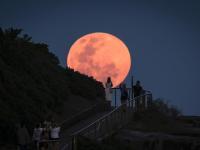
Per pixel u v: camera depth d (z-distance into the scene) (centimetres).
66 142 9969
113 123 11688
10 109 10594
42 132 9662
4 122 10056
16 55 13125
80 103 14400
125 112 12481
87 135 10450
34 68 13588
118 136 11225
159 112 13788
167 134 11450
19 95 11388
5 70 11769
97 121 10762
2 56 12756
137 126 12375
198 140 10881
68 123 12344
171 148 10906
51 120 10644
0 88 10894
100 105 14538
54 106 12988
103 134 11094
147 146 10931
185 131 11681
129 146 10762
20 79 12175
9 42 13300
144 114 13275
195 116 13838
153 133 11469
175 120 13575
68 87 15162
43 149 9594
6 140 10069
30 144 9738
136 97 13438
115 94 14900
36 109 11400
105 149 10088
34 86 12612
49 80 13900
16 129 9794
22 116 10712
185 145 10831
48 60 15762
